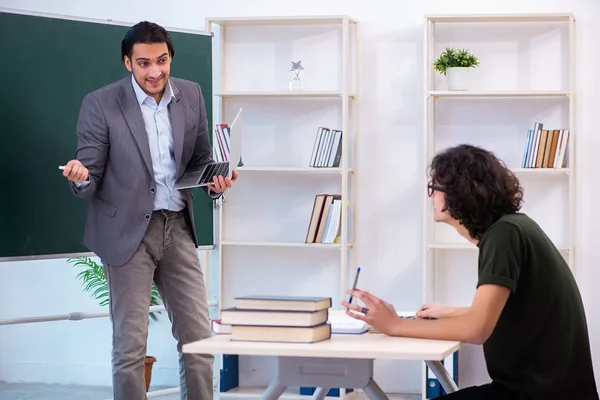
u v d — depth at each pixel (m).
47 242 3.63
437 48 4.69
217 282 4.23
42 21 3.67
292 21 4.68
